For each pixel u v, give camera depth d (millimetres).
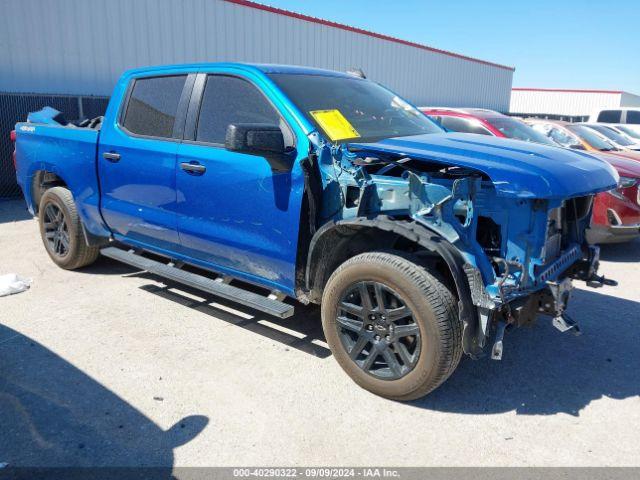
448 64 23406
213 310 4574
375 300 3258
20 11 10352
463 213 2963
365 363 3297
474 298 2895
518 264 2984
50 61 10930
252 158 3604
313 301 3654
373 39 18844
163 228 4336
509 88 29312
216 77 4035
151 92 4473
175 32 12828
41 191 5789
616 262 6477
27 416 3037
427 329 2969
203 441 2855
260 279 3842
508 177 2818
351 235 3447
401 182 3084
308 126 3453
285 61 15695
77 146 4957
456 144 3342
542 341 4152
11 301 4699
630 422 3113
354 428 2996
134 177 4434
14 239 6871
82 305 4629
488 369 3699
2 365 3592
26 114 10008
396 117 4211
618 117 16484
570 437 2959
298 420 3057
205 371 3566
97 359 3691
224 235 3857
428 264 3102
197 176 3920
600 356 3926
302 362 3719
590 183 3080
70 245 5320
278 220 3502
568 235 3730
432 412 3170
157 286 5129
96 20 11453
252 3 14398
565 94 37219
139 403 3188
